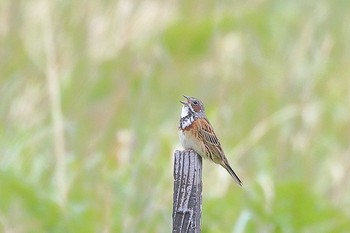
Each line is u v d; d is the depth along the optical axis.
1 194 13.11
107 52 17.25
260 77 17.47
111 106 15.77
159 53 17.05
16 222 12.98
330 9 19.92
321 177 14.86
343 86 17.27
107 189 13.19
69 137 14.97
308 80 17.11
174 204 8.79
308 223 13.02
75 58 17.11
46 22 16.88
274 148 15.17
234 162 14.61
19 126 15.09
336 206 13.58
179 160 8.81
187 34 18.05
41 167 14.07
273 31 19.02
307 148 15.16
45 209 12.98
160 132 15.12
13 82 16.09
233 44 18.02
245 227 12.86
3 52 16.80
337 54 18.77
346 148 15.55
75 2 17.89
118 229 12.84
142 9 18.08
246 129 15.76
